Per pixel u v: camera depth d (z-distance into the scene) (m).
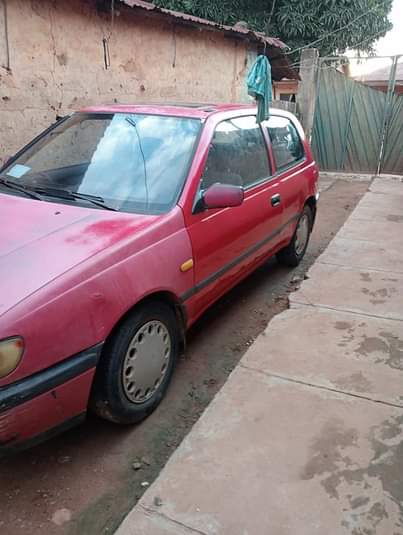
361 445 2.60
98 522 2.19
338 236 6.45
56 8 5.02
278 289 4.81
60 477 2.43
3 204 2.94
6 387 2.01
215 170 3.41
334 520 2.15
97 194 3.08
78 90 5.49
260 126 4.33
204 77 7.66
